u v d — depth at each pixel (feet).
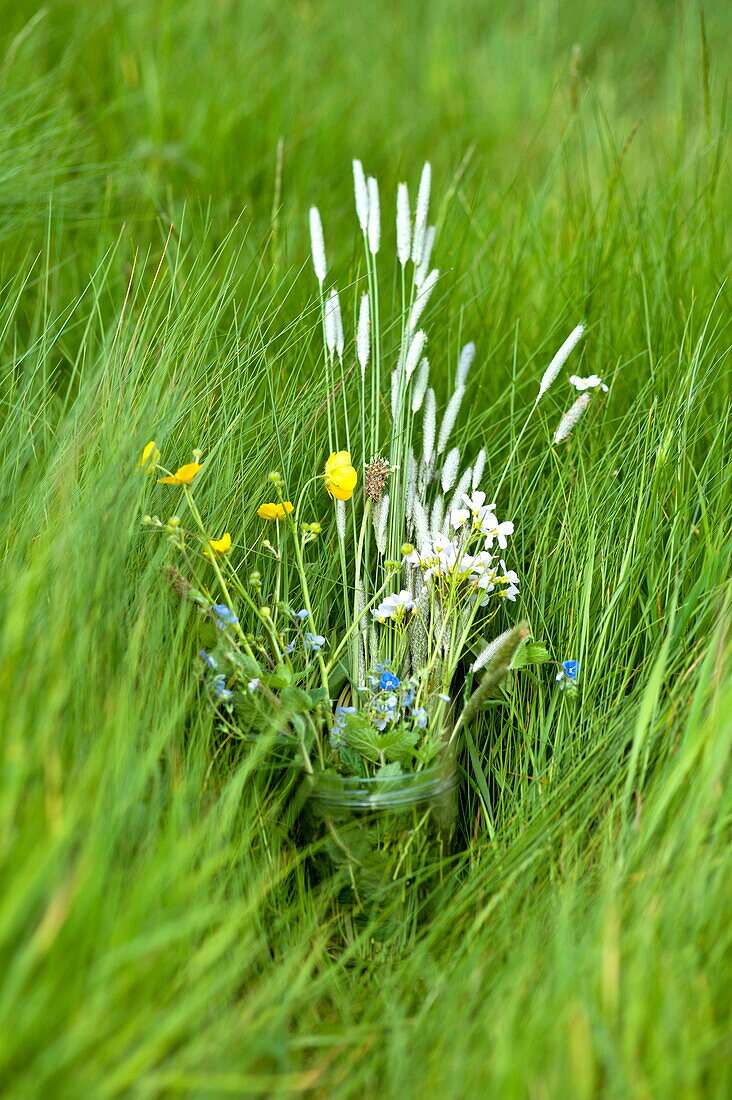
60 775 3.46
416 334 4.04
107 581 3.76
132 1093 3.31
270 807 3.87
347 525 4.25
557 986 3.46
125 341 4.22
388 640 4.02
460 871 3.92
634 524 4.12
